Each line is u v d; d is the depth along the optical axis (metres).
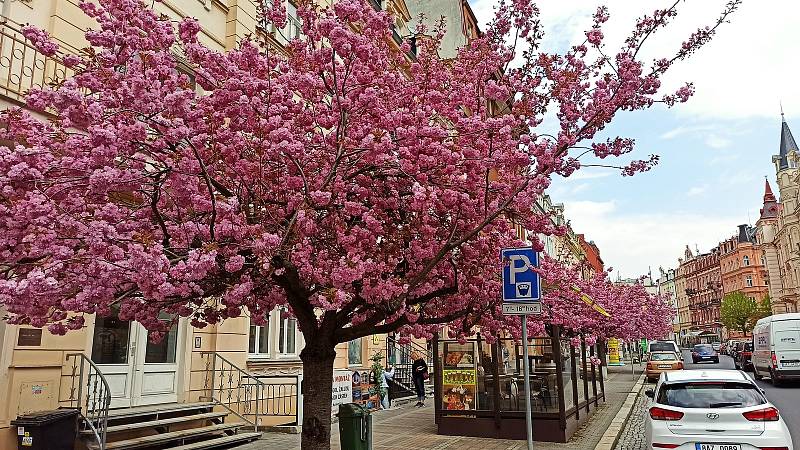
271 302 6.56
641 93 6.15
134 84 4.80
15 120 5.62
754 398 8.07
